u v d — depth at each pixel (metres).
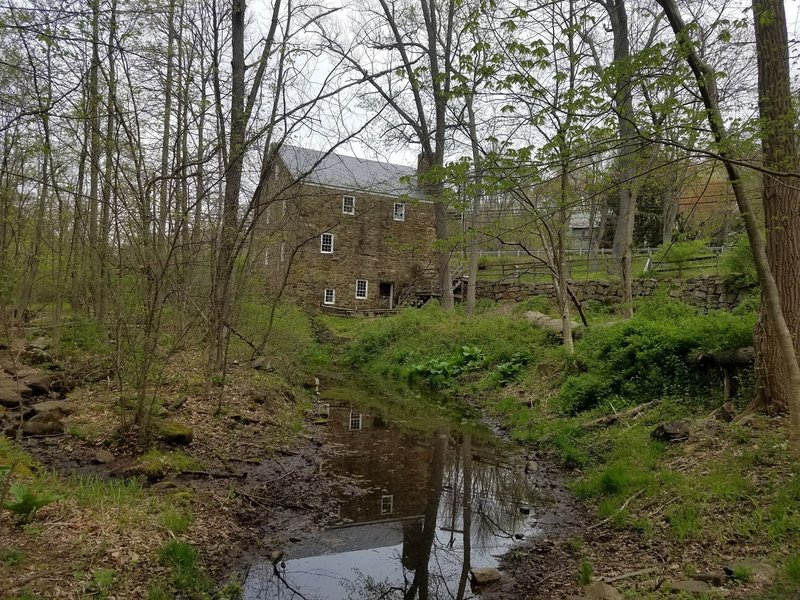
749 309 10.95
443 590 4.66
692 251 16.12
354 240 29.94
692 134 5.17
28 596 3.43
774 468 5.37
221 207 8.68
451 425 11.04
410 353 18.17
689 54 5.11
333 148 7.78
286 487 6.81
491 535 5.83
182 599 4.05
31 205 10.24
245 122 8.08
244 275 9.51
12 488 4.48
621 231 18.72
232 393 9.82
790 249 6.32
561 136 5.34
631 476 6.47
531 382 12.54
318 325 24.53
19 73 8.65
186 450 7.20
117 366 7.29
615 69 4.92
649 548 4.94
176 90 8.05
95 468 6.23
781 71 5.97
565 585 4.59
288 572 4.81
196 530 5.15
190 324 7.38
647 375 9.37
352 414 11.88
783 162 5.44
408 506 6.59
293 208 10.96
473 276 21.33
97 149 7.21
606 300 19.91
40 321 12.10
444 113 13.02
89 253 9.09
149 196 6.71
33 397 8.37
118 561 4.16
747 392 7.34
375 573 4.91
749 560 4.18
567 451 8.27
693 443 6.77
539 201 11.53
